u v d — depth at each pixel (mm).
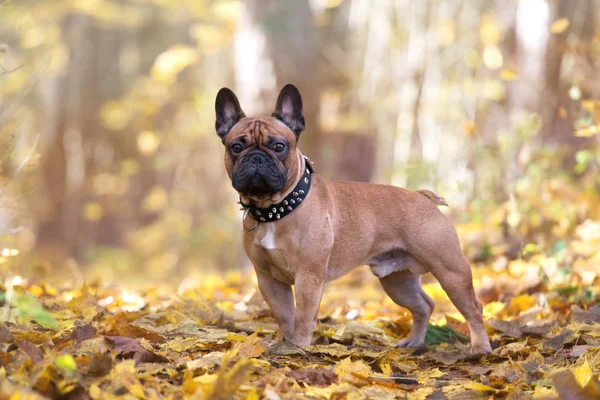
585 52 13531
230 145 6266
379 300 10094
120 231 31484
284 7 17672
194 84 31422
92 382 4477
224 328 7047
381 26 23375
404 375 5648
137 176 31844
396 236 6883
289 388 4762
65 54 28453
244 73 17422
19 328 5512
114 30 32500
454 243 6883
